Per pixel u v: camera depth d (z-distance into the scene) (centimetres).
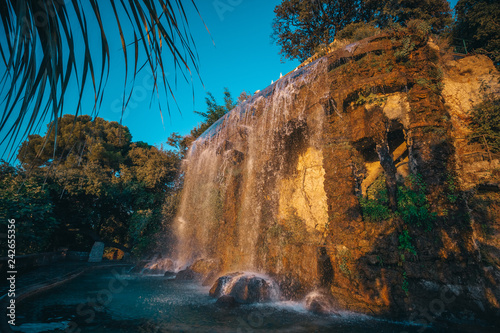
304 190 1141
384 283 679
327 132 946
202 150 2077
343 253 783
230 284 834
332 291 756
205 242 1622
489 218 682
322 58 1041
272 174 1276
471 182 736
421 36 848
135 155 2875
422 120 775
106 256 2538
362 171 887
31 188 1329
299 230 1055
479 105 841
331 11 2017
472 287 609
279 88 1288
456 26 1195
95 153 2527
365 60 902
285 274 897
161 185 2545
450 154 735
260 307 732
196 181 2019
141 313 654
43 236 1445
